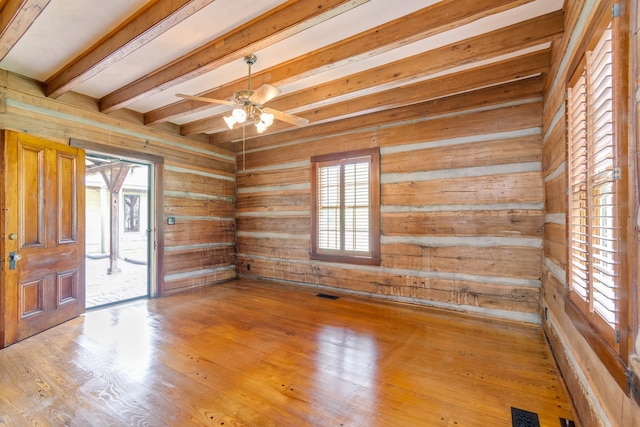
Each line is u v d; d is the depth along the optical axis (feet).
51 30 8.38
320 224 16.93
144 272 23.54
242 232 20.13
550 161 9.89
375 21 8.09
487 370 8.16
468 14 7.16
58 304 11.44
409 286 14.14
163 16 7.13
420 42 9.23
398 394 7.10
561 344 7.95
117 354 9.09
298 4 7.26
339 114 14.05
